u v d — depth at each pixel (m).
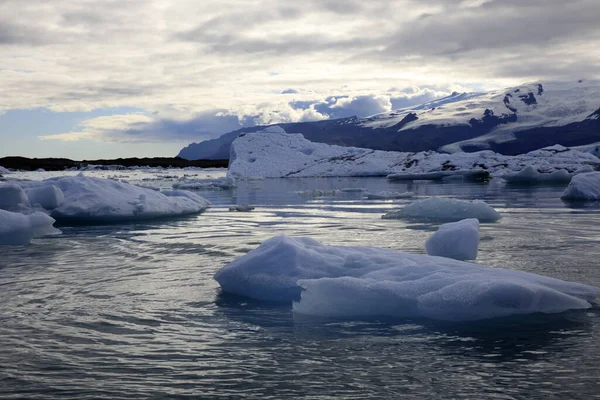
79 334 4.14
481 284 4.54
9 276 6.15
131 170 91.44
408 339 3.99
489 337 3.98
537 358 3.55
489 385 3.17
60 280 5.94
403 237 8.93
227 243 8.58
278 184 33.50
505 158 40.84
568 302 4.60
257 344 3.91
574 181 17.27
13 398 3.07
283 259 5.41
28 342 3.96
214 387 3.20
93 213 12.05
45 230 9.50
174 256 7.41
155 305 4.93
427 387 3.16
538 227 9.88
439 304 4.49
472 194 20.36
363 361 3.57
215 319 4.52
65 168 96.69
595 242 8.04
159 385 3.23
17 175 61.56
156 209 12.98
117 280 5.93
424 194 20.89
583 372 3.31
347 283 4.75
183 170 89.44
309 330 4.23
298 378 3.32
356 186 29.42
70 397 3.08
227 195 22.69
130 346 3.88
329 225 10.88
